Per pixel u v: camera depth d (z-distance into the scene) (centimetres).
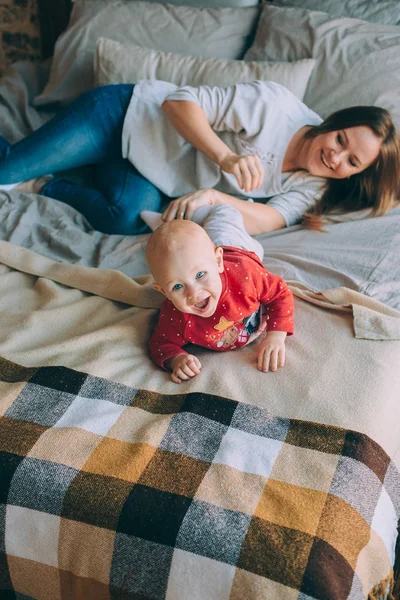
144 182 160
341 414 99
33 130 190
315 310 122
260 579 78
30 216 150
